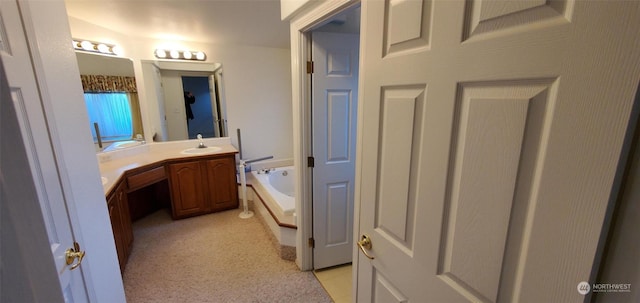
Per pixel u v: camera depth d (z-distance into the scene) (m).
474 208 0.63
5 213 0.37
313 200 2.07
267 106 3.81
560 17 0.44
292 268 2.25
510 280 0.58
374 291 1.09
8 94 0.40
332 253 2.22
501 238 0.58
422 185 0.77
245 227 2.97
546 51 0.46
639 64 0.36
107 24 2.62
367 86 0.97
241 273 2.19
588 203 0.43
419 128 0.76
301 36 1.76
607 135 0.40
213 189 3.25
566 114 0.45
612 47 0.38
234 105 3.63
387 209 0.93
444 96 0.66
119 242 2.10
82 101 1.15
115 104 2.88
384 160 0.92
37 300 0.44
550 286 0.50
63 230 0.95
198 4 2.15
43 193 0.84
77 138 1.09
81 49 2.53
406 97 0.79
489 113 0.57
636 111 0.38
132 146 3.07
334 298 1.92
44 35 0.92
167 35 3.02
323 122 1.94
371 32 0.92
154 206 3.40
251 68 3.62
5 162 0.38
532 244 0.52
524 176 0.52
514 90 0.52
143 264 2.30
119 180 2.19
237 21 2.58
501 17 0.52
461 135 0.64
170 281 2.09
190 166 3.07
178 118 3.42
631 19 0.36
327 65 1.86
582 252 0.45
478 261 0.64
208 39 3.22
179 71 3.32
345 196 2.15
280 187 3.74
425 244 0.78
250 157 3.84
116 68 2.86
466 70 0.60
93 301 1.15
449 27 0.63
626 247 0.42
